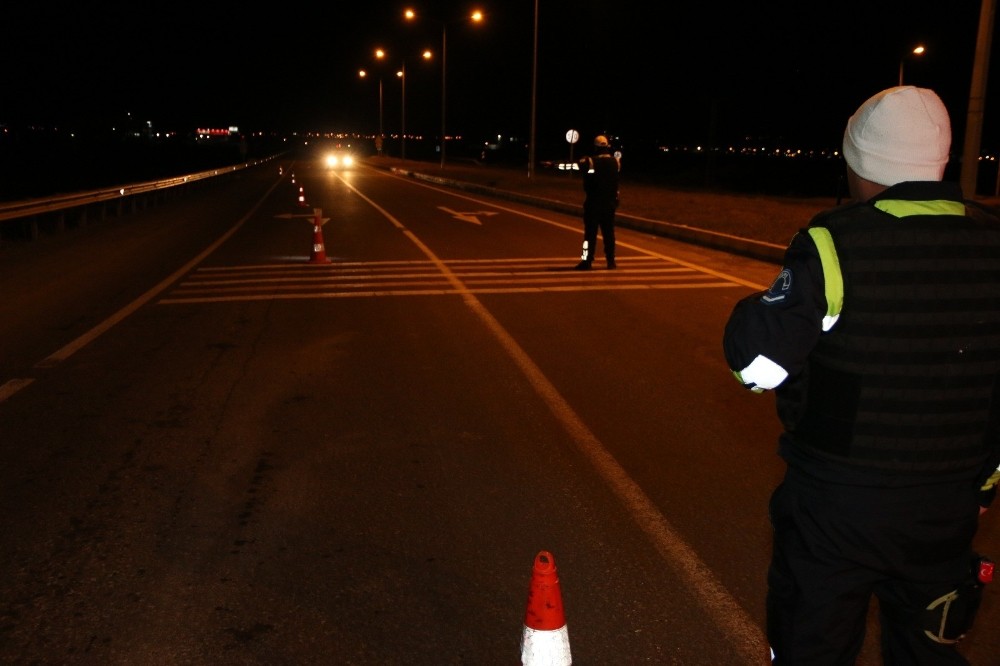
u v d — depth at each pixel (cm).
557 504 478
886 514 213
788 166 6294
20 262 1489
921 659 232
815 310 210
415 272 1315
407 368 761
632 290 1151
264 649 345
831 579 221
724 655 339
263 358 798
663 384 709
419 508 473
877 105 223
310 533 445
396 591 388
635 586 390
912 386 210
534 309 1020
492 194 3375
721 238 1602
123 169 4862
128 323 963
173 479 516
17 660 339
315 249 1405
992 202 2906
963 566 224
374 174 5694
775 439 581
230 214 2472
